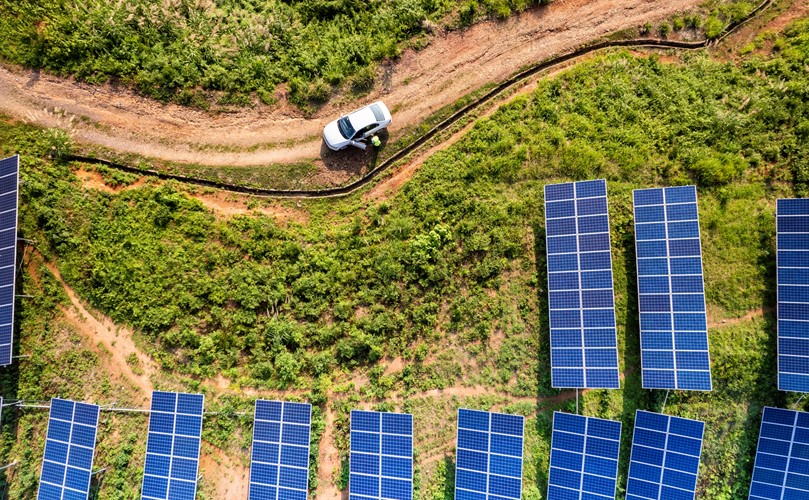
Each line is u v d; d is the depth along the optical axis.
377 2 30.44
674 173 26.86
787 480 23.30
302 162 29.48
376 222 28.12
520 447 23.47
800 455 23.12
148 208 28.23
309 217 28.98
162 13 29.58
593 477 23.50
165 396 25.17
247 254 28.02
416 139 29.33
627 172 26.98
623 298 26.06
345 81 29.77
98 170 29.00
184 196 28.66
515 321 26.48
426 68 29.88
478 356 26.52
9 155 28.77
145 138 29.53
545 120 28.22
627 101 27.83
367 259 27.48
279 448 24.64
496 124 28.47
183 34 29.69
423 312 26.80
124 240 27.75
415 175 28.53
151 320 27.11
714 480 24.88
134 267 27.33
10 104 29.50
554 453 24.09
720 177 26.27
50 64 29.48
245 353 27.34
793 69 27.56
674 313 24.02
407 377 26.45
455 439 25.95
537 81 29.36
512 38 29.84
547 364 25.95
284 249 27.91
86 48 29.45
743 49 28.45
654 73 28.36
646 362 24.08
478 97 29.48
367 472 24.34
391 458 24.14
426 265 26.91
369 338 26.55
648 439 23.67
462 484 24.22
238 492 25.95
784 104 26.80
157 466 25.22
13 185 26.72
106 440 26.69
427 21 29.69
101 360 27.36
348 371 26.81
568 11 29.88
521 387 26.05
